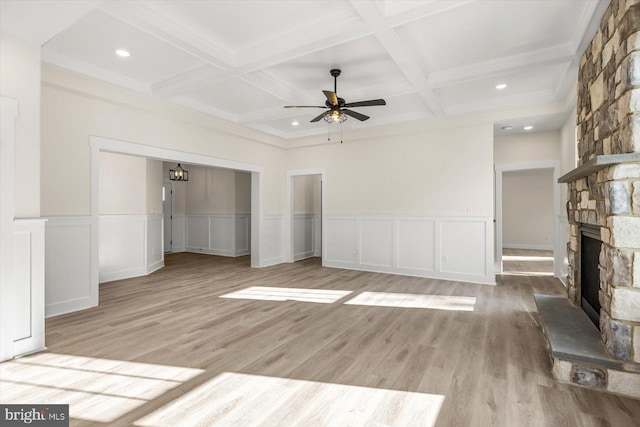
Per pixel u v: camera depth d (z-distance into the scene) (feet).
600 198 7.25
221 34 10.23
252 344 9.05
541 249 31.37
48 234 11.54
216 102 16.37
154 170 21.12
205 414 5.89
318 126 20.71
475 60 11.93
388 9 8.52
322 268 21.42
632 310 6.28
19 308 8.29
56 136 11.83
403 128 18.83
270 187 22.70
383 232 19.92
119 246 18.04
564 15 9.20
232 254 27.12
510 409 6.03
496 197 19.72
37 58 8.74
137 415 5.85
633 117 6.02
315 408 6.08
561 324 8.29
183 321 10.96
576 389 6.69
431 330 10.11
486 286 16.17
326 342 9.19
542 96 14.78
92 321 10.96
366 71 12.84
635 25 6.00
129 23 8.95
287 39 10.21
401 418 5.78
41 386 6.84
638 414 5.84
